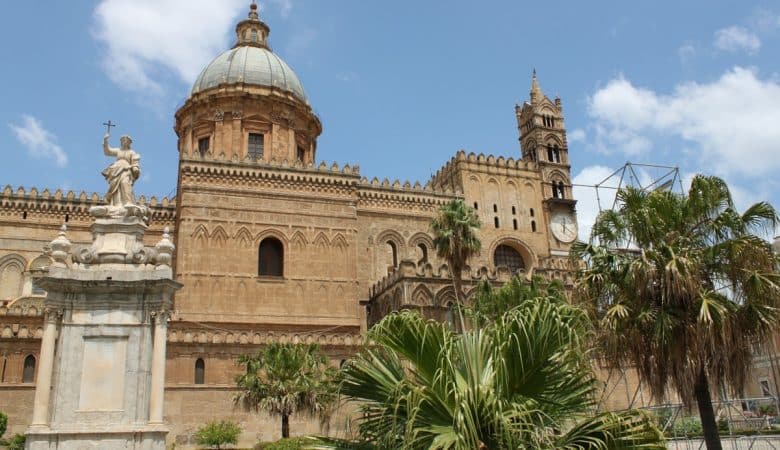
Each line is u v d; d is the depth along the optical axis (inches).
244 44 2940.5
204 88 2726.4
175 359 1788.9
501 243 2667.3
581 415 452.4
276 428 1820.9
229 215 2237.9
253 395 1523.1
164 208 2500.0
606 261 847.1
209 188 2240.4
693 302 757.9
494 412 397.1
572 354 449.4
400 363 469.7
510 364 438.0
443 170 2864.2
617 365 808.3
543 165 2839.6
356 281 2313.0
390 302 2161.7
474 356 455.5
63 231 847.1
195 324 2078.0
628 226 862.5
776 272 789.2
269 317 2174.0
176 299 2092.8
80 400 767.7
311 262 2285.9
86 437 742.5
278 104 2672.2
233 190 2267.5
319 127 2866.6
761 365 1910.7
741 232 815.1
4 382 1668.3
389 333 466.6
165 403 1742.1
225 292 2151.8
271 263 2284.7
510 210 2721.5
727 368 735.7
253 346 1868.8
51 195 2389.3
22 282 2271.2
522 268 2711.6
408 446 385.1
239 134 2593.5
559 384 453.4
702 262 800.3
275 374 1539.1
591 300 833.5
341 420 1685.5
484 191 2711.6
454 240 1851.6
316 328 2208.4
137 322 808.9
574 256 894.4
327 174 2395.4
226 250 2198.6
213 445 1733.5
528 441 406.6
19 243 2314.2
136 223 868.0
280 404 1497.3
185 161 2239.2
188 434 1737.2
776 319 754.8
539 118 2933.1
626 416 437.7
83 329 794.8
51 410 831.7
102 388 778.2
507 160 2795.3
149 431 757.3
